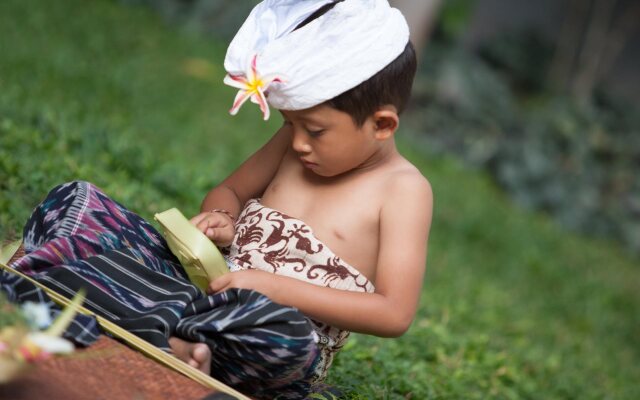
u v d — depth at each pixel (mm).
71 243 3355
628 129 17859
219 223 3529
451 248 11281
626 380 8414
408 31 3480
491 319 8219
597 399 7145
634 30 20391
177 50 15883
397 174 3504
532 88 20219
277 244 3465
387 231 3430
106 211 3533
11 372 2463
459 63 18031
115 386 2699
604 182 17062
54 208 3533
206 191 7473
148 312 3162
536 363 7301
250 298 3146
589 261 13430
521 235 13102
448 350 6098
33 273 3266
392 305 3336
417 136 17078
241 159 10797
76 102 10211
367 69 3273
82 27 14922
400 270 3367
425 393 4910
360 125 3357
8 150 6102
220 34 18641
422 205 3453
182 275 3568
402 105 3453
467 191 14469
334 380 4367
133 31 16000
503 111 17688
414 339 5867
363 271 3506
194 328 3082
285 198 3645
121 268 3293
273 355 3104
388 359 5062
